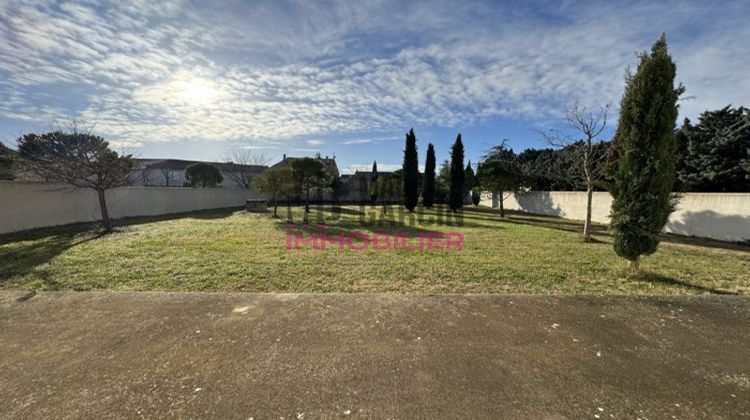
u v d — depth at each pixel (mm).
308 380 2041
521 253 6402
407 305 3322
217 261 5387
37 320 2873
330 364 2225
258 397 1875
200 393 1904
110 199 11789
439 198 24500
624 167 4707
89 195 10914
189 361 2244
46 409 1761
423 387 1982
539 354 2402
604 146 9570
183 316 2980
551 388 1994
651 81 4430
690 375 2176
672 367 2268
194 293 3582
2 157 10227
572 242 7816
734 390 2016
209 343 2494
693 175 13430
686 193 9578
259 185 14141
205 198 17406
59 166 8539
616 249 4836
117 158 9250
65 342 2488
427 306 3303
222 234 8383
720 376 2170
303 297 3510
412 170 17938
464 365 2236
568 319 3037
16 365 2176
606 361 2326
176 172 30875
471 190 22875
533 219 14539
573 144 9883
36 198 9156
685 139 14359
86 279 4289
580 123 8867
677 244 7977
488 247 7027
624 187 4746
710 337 2732
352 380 2045
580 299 3553
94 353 2336
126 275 4500
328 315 3049
